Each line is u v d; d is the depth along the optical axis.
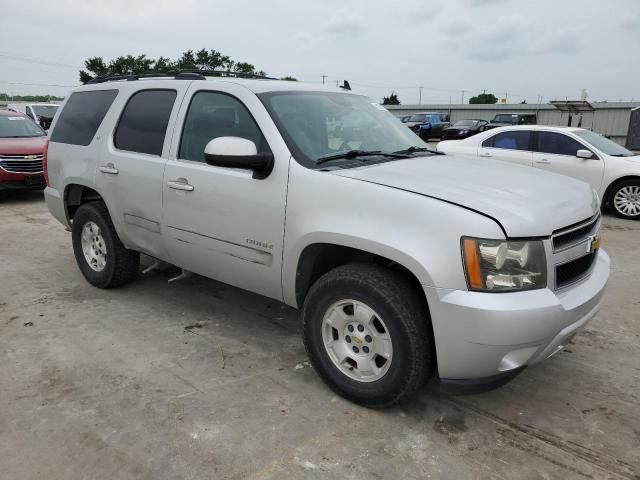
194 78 3.96
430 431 2.84
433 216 2.58
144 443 2.71
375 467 2.56
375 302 2.77
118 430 2.81
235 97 3.53
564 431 2.86
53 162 5.02
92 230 4.82
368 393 2.94
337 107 3.82
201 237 3.68
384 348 2.84
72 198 5.01
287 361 3.59
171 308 4.48
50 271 5.45
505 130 9.89
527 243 2.51
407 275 2.85
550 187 3.08
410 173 3.07
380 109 4.36
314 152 3.24
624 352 3.79
